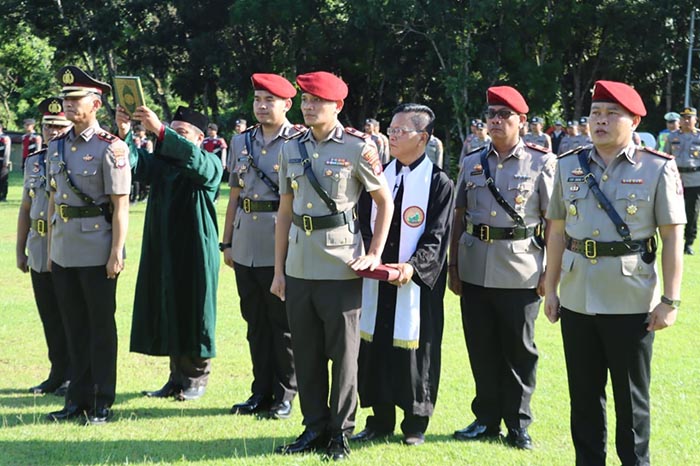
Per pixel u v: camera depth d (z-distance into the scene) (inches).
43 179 228.5
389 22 1199.6
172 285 217.0
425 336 185.2
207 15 1349.7
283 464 171.8
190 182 220.2
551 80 1142.3
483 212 192.4
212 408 214.8
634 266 154.5
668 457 179.2
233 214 223.1
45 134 235.1
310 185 175.3
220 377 242.1
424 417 187.0
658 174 153.6
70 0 1411.2
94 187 199.2
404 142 185.5
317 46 1321.4
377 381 189.9
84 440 187.3
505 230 190.1
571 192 160.9
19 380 236.5
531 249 191.5
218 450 182.5
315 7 1277.1
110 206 201.6
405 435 188.5
